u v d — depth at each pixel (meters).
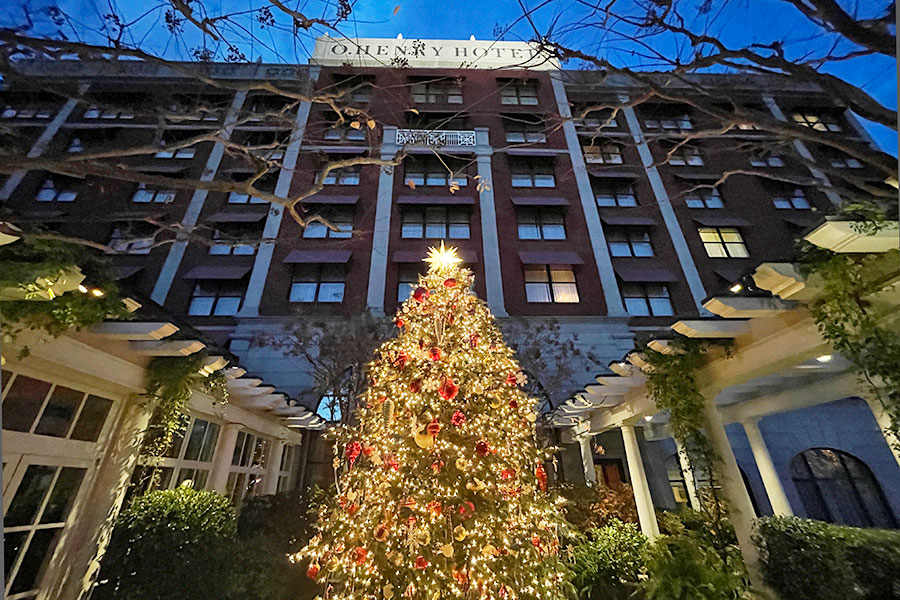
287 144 3.58
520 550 3.98
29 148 2.74
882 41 2.10
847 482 8.91
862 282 2.84
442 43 17.08
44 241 2.82
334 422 8.42
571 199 14.14
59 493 3.65
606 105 3.75
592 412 7.90
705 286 12.43
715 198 14.48
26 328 3.04
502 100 16.38
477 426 4.20
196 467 5.76
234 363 5.82
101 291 3.28
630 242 13.52
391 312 11.34
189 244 12.25
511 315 11.65
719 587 4.00
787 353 3.68
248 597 4.52
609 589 4.98
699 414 4.55
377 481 4.04
